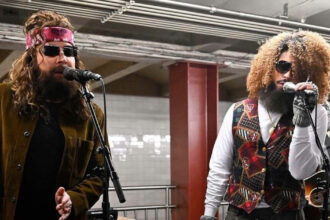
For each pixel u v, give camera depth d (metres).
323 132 1.79
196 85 5.88
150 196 8.28
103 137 1.60
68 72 1.54
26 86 1.55
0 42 4.61
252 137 1.87
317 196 1.75
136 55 5.39
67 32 1.59
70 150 1.57
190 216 5.70
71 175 1.59
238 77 7.66
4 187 1.50
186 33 5.60
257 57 1.99
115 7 3.89
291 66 1.85
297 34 1.96
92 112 1.57
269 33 4.68
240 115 1.94
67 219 1.53
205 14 4.07
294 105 1.68
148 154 8.38
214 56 5.77
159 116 8.55
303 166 1.73
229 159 1.99
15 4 3.76
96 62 6.97
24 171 1.51
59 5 3.80
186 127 5.80
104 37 5.06
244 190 1.86
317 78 1.88
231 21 4.26
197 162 5.82
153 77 8.37
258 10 4.63
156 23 4.32
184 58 5.64
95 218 2.79
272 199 1.80
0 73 6.62
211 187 2.01
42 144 1.54
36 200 1.53
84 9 3.93
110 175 1.55
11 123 1.53
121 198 1.51
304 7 4.42
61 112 1.60
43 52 1.55
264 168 1.82
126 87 8.25
